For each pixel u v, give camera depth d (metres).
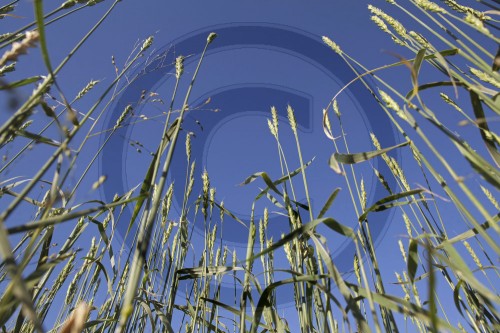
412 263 1.12
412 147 1.08
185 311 1.99
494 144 0.97
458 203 0.92
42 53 0.78
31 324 1.68
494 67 0.99
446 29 1.14
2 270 1.23
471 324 1.30
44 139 1.00
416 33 1.23
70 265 1.84
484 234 0.86
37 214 1.38
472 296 1.35
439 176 0.98
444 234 1.50
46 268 0.91
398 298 1.05
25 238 1.29
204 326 1.87
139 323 2.03
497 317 1.17
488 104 0.94
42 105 0.85
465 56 1.03
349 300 1.08
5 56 0.75
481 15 1.10
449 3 1.15
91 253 1.97
